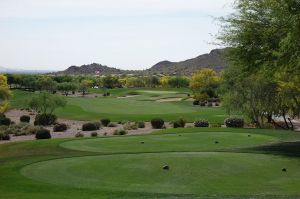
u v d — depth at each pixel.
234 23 29.44
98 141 35.22
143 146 31.36
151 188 16.66
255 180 18.12
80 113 87.94
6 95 95.44
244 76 31.11
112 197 15.07
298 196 15.19
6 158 26.58
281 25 25.56
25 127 61.44
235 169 20.27
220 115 81.38
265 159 23.09
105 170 20.14
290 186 17.08
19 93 143.62
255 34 28.20
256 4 27.97
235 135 38.47
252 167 20.81
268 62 27.94
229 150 27.00
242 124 59.06
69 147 32.59
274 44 27.03
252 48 28.56
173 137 37.00
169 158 22.81
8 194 15.70
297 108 54.62
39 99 77.62
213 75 136.00
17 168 21.56
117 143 33.53
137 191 16.06
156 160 22.28
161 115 82.56
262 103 56.94
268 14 27.48
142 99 124.31
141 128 63.19
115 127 67.38
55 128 61.72
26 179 18.64
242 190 16.38
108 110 91.38
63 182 17.88
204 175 18.97
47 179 18.59
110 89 184.25
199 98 116.19
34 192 16.06
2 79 96.06
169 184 17.34
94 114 85.81
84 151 29.92
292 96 51.88
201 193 15.87
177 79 190.00
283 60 25.55
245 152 25.67
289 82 40.62
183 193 15.81
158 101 117.69
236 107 59.03
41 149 33.00
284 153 25.58
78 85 164.50
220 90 61.69
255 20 28.31
